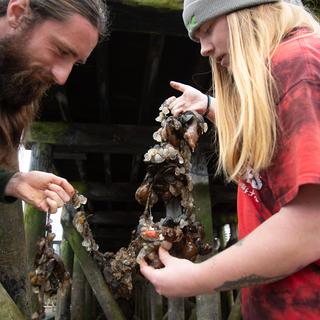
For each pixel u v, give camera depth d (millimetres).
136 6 2316
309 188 916
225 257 993
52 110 3908
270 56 1049
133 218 7977
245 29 1095
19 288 2203
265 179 1066
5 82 1491
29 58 1452
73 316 5848
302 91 956
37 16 1410
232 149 1120
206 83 3436
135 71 3443
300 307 1012
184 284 1062
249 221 1177
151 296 5090
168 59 3311
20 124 1668
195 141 1572
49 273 1602
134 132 3939
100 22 1543
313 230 913
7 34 1450
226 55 1182
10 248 2188
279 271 942
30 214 3652
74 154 4344
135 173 5520
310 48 1011
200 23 1168
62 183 1495
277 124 992
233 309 3965
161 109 1667
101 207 8203
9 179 1494
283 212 950
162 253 1263
